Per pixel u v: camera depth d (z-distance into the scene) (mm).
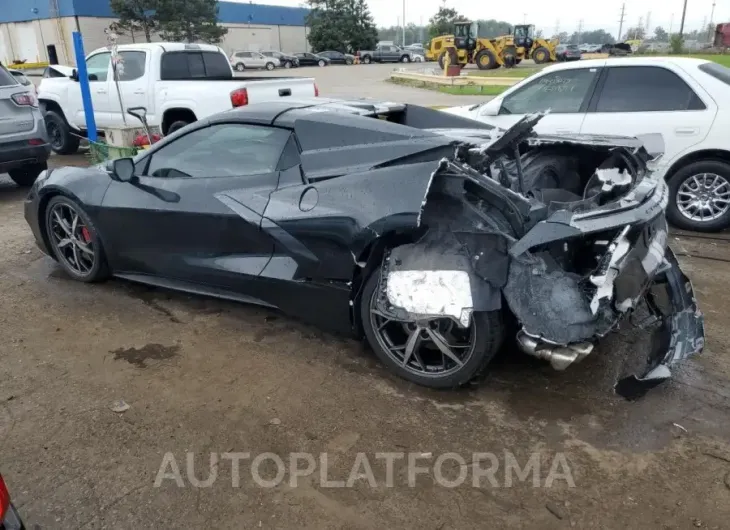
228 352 3746
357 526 2406
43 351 3754
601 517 2441
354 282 3455
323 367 3580
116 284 4812
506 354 3695
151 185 4203
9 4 48344
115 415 3107
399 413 3133
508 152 3508
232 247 3887
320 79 33469
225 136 3965
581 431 2980
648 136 4336
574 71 6348
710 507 2482
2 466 2736
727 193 5902
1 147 7422
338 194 3305
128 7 43375
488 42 34219
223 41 56250
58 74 11305
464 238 3088
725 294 4559
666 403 3199
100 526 2400
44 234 4879
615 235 2994
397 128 3475
